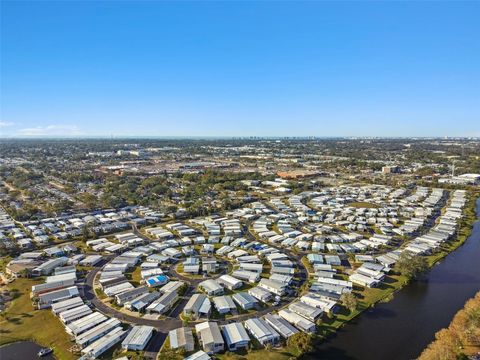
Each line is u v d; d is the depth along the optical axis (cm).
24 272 10862
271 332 7762
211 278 10869
